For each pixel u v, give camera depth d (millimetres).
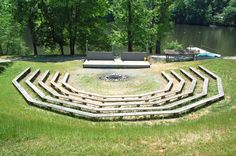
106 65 30938
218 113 18484
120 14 43594
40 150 11898
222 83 24359
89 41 45312
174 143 12453
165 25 46469
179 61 35375
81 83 26250
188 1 119250
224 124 14477
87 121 18469
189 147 12062
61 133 13562
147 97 22422
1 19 42719
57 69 30234
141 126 16969
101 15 44594
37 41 46219
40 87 24750
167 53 36469
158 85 25562
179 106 20375
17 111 18203
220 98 21109
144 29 43188
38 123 15148
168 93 22453
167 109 19781
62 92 23328
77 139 12836
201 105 20250
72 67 31281
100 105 20281
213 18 119438
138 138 12984
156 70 30031
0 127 13602
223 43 85000
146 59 33250
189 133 13414
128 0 42219
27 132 13289
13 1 42281
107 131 14664
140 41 43812
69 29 43406
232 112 17734
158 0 45750
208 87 23672
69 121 17859
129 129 15414
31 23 44781
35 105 20609
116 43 44938
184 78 26719
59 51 52250
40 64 31844
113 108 19859
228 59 30375
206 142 12430
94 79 27281
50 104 20328
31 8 42906
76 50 50438
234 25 117000
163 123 17828
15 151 11820
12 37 53062
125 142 12586
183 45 80188
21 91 22906
